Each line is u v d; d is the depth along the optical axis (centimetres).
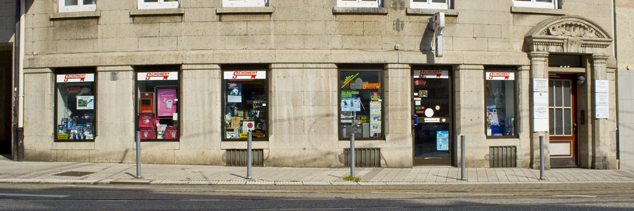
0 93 1401
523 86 1130
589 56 1162
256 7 1076
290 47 1081
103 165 1049
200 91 1080
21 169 976
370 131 1101
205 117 1080
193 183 845
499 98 1142
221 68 1096
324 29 1085
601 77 1157
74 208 596
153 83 1110
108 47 1102
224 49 1081
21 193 711
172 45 1088
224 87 1099
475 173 1020
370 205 645
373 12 1084
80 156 1108
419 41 1104
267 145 1075
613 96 1170
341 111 1098
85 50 1109
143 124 1110
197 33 1086
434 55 1098
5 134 1394
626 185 899
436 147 1126
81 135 1128
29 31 1132
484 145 1109
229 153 1084
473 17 1122
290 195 731
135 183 842
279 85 1074
